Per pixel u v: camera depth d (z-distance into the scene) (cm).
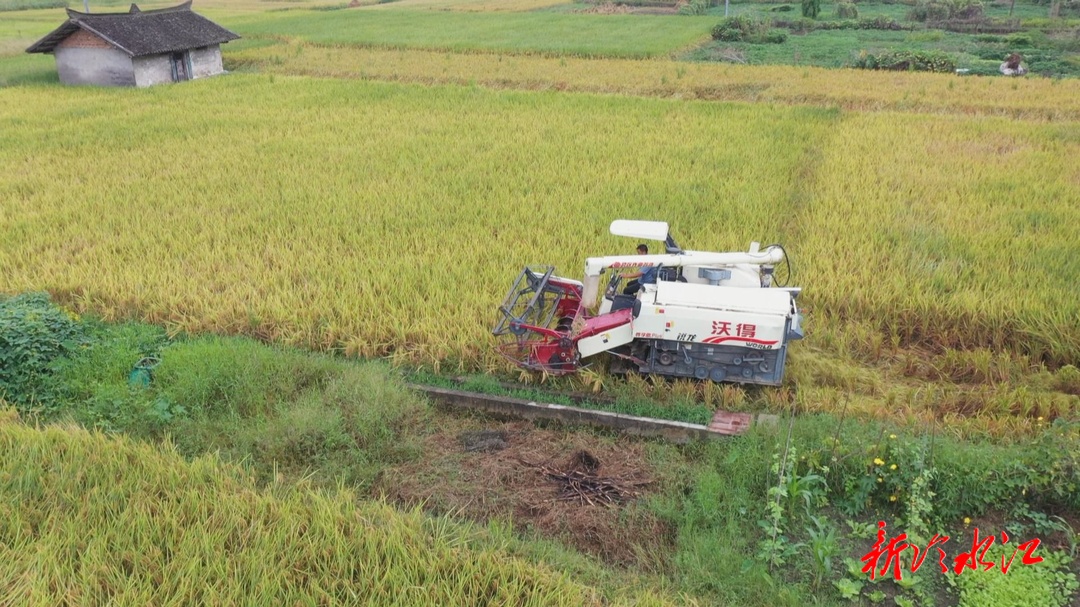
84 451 779
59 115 2453
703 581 661
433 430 895
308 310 1095
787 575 672
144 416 877
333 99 2645
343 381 936
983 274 1157
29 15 5991
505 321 967
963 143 1938
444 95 2678
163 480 745
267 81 3005
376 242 1336
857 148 1892
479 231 1376
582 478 801
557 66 3209
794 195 1556
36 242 1377
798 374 962
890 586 661
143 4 7150
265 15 5872
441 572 648
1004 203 1491
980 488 734
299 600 612
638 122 2234
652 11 5625
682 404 905
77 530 677
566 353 950
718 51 3700
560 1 6462
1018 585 638
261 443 838
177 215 1507
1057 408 888
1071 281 1130
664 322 889
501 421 916
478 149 1978
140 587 620
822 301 1127
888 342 1065
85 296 1157
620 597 630
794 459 738
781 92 2608
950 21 4347
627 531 726
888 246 1292
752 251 942
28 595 608
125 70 2950
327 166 1830
